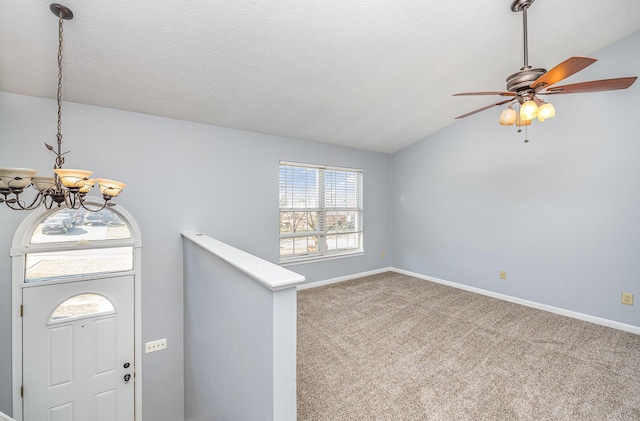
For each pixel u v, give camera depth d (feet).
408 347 7.97
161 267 9.59
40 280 7.95
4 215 7.47
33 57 6.32
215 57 6.94
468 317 10.00
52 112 7.96
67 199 4.84
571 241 9.86
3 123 7.38
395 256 16.72
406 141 14.99
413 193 15.51
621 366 6.92
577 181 9.66
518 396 5.90
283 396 3.92
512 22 7.10
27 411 7.73
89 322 8.54
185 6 5.42
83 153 8.34
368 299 11.89
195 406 8.31
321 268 13.97
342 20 6.23
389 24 6.56
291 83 8.47
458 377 6.59
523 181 11.04
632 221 8.61
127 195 9.00
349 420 5.31
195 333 8.32
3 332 7.45
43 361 7.95
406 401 5.81
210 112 9.59
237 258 5.30
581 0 6.75
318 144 13.67
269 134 12.06
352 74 8.37
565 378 6.48
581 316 9.66
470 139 12.75
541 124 10.49
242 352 4.95
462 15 6.61
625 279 8.77
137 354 9.20
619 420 5.23
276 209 12.31
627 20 7.84
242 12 5.70
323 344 8.15
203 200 10.39
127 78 7.41
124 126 8.95
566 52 8.77
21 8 5.09
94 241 8.71
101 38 5.97
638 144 8.45
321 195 14.16
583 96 9.45
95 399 8.65
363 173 15.58
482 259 12.48
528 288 11.02
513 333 8.75
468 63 8.56
